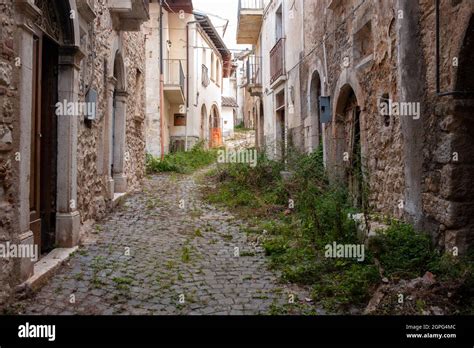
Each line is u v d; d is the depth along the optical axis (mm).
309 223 5457
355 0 6367
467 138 3875
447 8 3863
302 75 9789
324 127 8102
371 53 6055
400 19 4680
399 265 3926
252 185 9422
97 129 6461
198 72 19625
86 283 3914
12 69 3385
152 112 15102
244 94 39000
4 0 3207
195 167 15000
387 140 5273
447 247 3979
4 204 3289
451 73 3824
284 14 11656
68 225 4898
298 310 3422
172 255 4945
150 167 13555
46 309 3330
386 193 5359
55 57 4895
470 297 3266
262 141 14820
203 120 21750
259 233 6016
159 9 15086
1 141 3211
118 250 5055
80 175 5480
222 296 3721
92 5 5660
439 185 4082
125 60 8570
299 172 7230
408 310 3182
